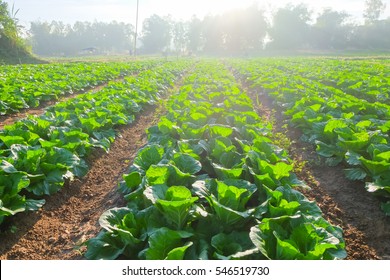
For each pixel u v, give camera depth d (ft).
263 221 13.47
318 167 24.31
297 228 12.94
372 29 304.71
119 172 25.62
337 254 12.42
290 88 45.50
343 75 54.13
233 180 16.24
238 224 14.71
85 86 55.93
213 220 14.55
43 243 16.92
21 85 46.85
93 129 27.53
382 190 19.13
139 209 16.53
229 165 20.13
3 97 38.17
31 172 19.01
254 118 29.19
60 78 59.06
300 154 26.73
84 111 31.19
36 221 18.04
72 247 16.69
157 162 19.54
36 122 25.75
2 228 16.90
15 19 124.77
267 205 14.97
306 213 14.98
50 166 19.54
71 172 21.57
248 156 19.04
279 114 39.65
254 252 12.38
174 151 20.02
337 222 18.06
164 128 25.48
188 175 16.89
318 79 58.23
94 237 15.71
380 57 160.25
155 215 14.61
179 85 70.08
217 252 12.87
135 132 35.09
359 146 22.03
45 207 19.13
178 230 13.89
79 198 21.43
